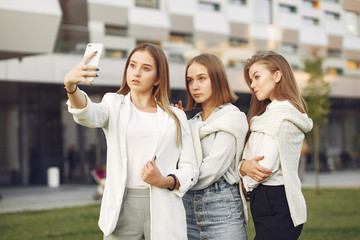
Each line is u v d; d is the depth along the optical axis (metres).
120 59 14.94
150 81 2.50
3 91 16.36
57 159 16.38
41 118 16.41
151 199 2.36
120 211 2.39
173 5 17.48
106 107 2.41
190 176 2.45
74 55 14.77
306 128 2.75
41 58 14.34
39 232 6.47
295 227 2.63
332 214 7.71
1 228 6.88
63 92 16.09
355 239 5.52
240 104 17.61
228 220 2.77
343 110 22.84
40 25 6.95
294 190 2.63
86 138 16.41
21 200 11.43
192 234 2.88
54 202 10.71
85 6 14.54
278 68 2.79
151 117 2.49
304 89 11.70
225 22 17.50
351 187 12.95
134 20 16.44
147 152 2.41
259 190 2.71
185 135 2.57
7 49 7.02
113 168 2.38
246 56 16.59
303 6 15.28
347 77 19.02
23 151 16.61
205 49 16.25
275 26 16.06
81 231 6.48
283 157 2.64
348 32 12.88
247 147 2.82
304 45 15.59
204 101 2.96
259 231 2.68
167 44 15.77
